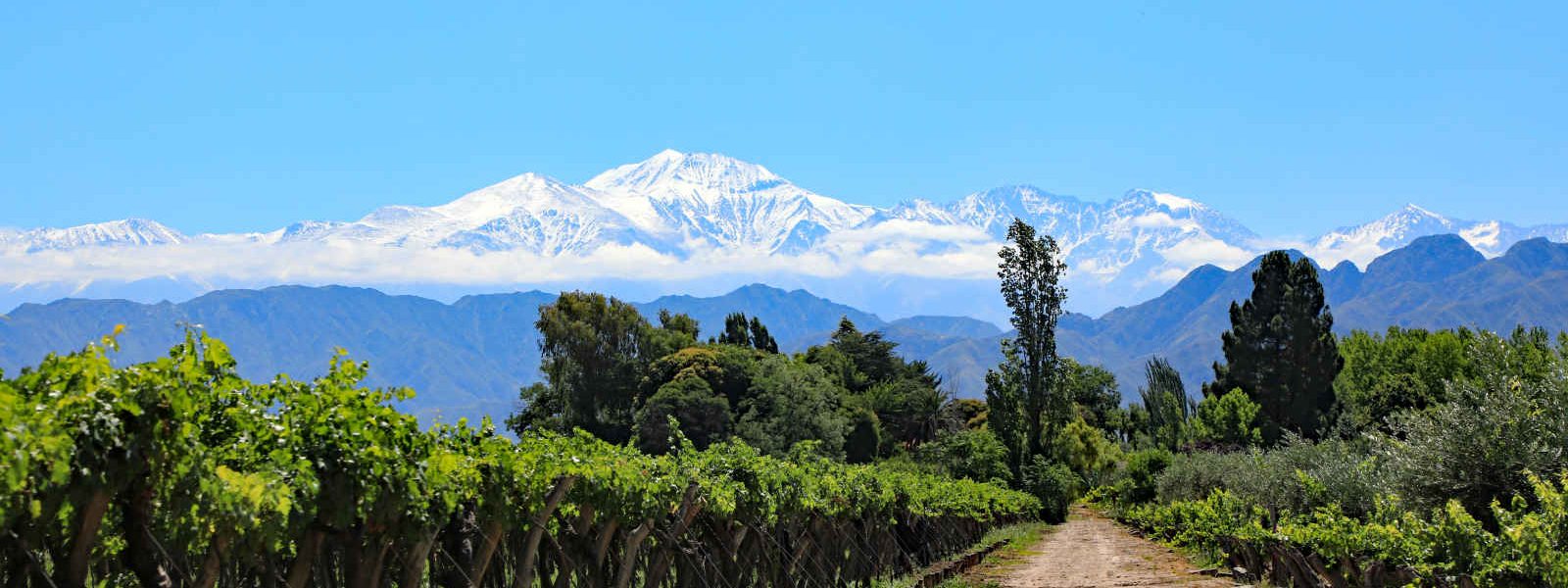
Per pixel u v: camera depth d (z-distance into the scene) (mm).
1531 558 12117
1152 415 89938
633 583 14508
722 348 75750
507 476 9578
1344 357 76750
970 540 35250
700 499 13656
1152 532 39469
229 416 7082
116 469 5773
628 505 11836
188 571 6773
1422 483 16953
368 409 8023
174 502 6188
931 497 28500
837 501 19969
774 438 62500
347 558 8188
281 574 8773
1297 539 18672
